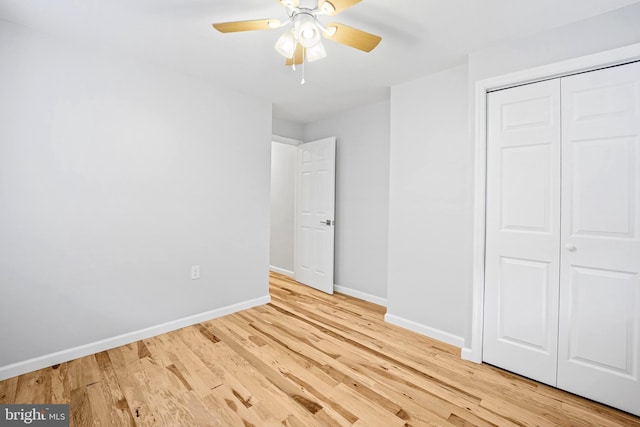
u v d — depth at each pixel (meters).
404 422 1.51
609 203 1.67
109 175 2.19
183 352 2.16
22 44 1.85
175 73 2.51
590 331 1.73
